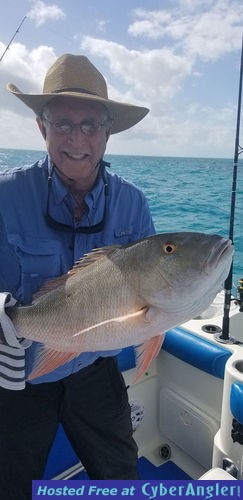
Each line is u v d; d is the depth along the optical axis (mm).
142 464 2656
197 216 10906
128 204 2014
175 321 1364
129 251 1396
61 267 1832
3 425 1920
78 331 1422
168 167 25969
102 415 2105
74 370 1929
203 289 1335
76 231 1829
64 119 1689
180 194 14102
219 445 1974
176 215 11055
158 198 13328
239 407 1782
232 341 2414
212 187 15844
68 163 1724
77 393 2043
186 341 2496
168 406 2709
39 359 1503
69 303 1438
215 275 1324
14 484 1924
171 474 2570
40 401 1957
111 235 1943
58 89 1716
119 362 2559
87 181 1808
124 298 1369
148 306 1347
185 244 1333
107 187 1914
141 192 2105
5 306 1553
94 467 2100
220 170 23875
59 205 1802
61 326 1451
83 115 1695
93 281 1417
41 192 1832
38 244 1797
